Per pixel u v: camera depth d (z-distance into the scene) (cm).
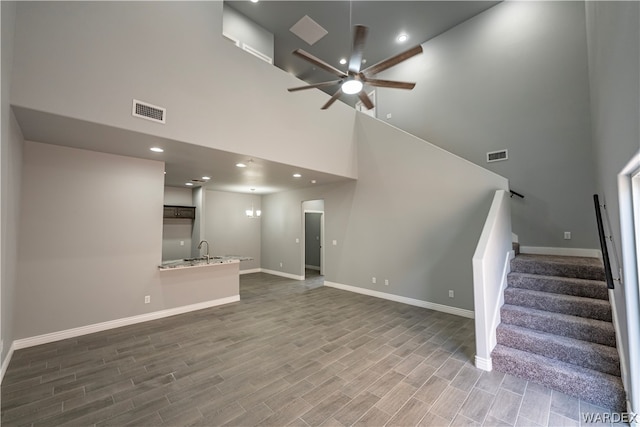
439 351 312
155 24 311
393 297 525
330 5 523
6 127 223
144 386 245
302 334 364
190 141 334
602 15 243
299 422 200
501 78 495
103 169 380
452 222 450
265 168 479
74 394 233
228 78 372
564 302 287
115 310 386
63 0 255
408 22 554
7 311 268
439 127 576
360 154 580
